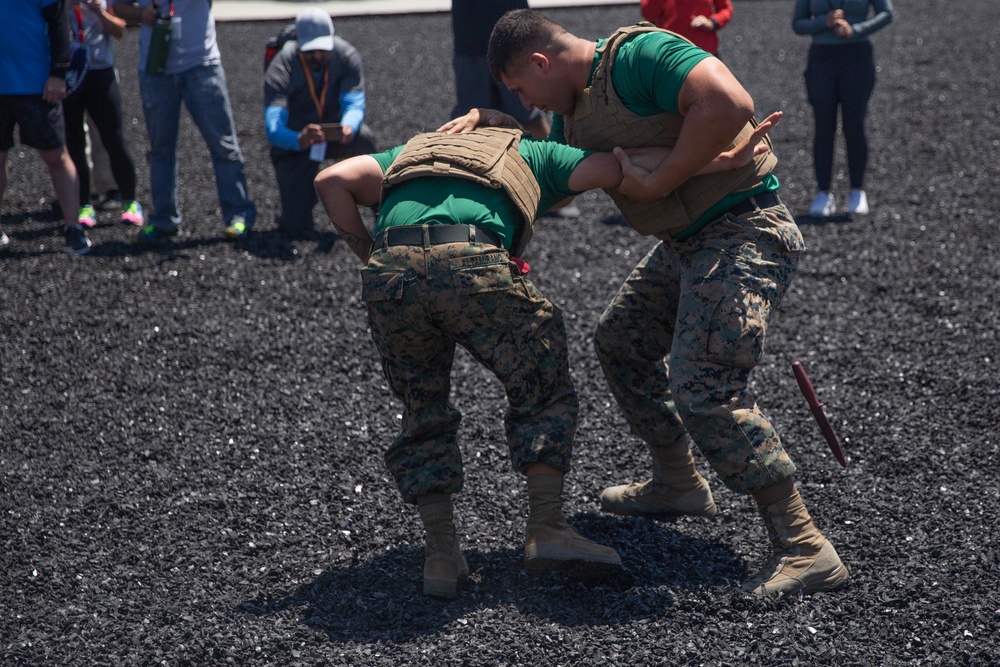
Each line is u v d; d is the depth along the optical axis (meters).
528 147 3.69
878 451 4.92
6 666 3.45
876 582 3.81
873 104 12.60
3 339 6.57
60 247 8.27
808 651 3.40
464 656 3.43
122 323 6.81
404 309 3.48
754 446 3.66
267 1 23.20
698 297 3.69
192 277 7.62
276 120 8.23
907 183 9.63
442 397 3.76
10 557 4.21
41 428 5.43
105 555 4.22
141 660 3.47
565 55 3.67
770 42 16.83
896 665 3.33
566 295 7.18
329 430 5.36
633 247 8.18
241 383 5.97
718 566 3.99
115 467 5.01
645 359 4.24
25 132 7.73
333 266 7.86
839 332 6.38
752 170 3.72
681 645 3.45
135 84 14.95
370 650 3.48
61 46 7.58
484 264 3.44
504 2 8.32
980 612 3.58
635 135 3.60
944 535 4.14
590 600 3.74
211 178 10.48
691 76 3.37
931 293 6.96
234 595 3.89
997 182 9.48
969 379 5.62
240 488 4.77
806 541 3.76
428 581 3.72
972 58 14.79
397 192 3.60
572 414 3.70
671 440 4.35
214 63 8.20
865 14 8.42
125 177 8.93
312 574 4.03
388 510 4.54
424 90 14.32
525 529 4.19
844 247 7.96
